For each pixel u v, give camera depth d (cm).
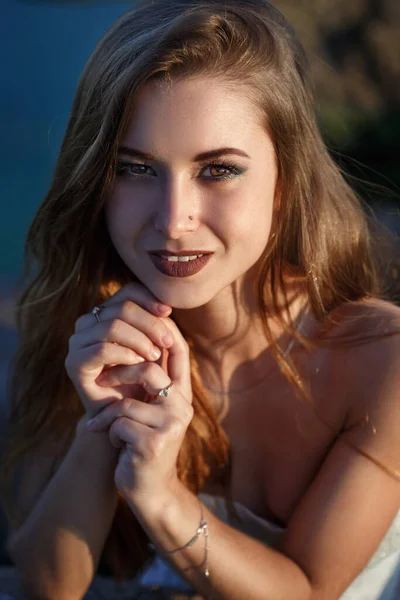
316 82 759
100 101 175
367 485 185
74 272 204
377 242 245
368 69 802
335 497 185
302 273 205
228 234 172
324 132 251
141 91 165
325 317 204
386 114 751
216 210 171
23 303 222
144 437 174
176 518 177
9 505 237
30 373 225
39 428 225
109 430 185
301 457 208
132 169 173
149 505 176
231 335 205
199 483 215
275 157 180
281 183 187
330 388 200
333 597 186
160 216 170
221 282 178
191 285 178
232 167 169
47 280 212
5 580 229
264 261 197
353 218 215
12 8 1342
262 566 181
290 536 187
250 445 214
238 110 168
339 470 188
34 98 1366
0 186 1110
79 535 197
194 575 181
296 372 204
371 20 809
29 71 1361
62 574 199
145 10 178
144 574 246
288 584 181
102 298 212
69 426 223
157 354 183
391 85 799
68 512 197
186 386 186
